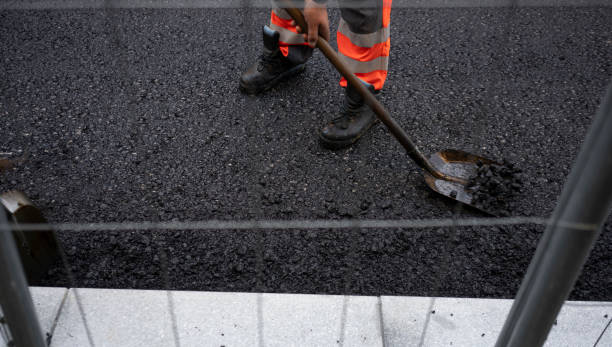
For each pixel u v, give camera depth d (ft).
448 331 4.60
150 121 7.93
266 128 7.81
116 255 5.85
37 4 11.02
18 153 7.29
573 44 9.91
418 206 6.45
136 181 6.85
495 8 10.95
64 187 6.74
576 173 2.55
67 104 8.30
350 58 7.06
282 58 8.47
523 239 6.03
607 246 6.04
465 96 8.50
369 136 7.62
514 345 3.28
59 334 4.53
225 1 11.25
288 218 6.27
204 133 7.71
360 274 5.61
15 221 5.10
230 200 6.55
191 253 5.86
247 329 4.55
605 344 4.52
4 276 2.81
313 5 5.60
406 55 9.54
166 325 4.59
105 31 10.23
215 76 9.00
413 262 5.76
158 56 9.51
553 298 2.90
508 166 6.76
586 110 8.26
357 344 4.45
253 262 5.74
